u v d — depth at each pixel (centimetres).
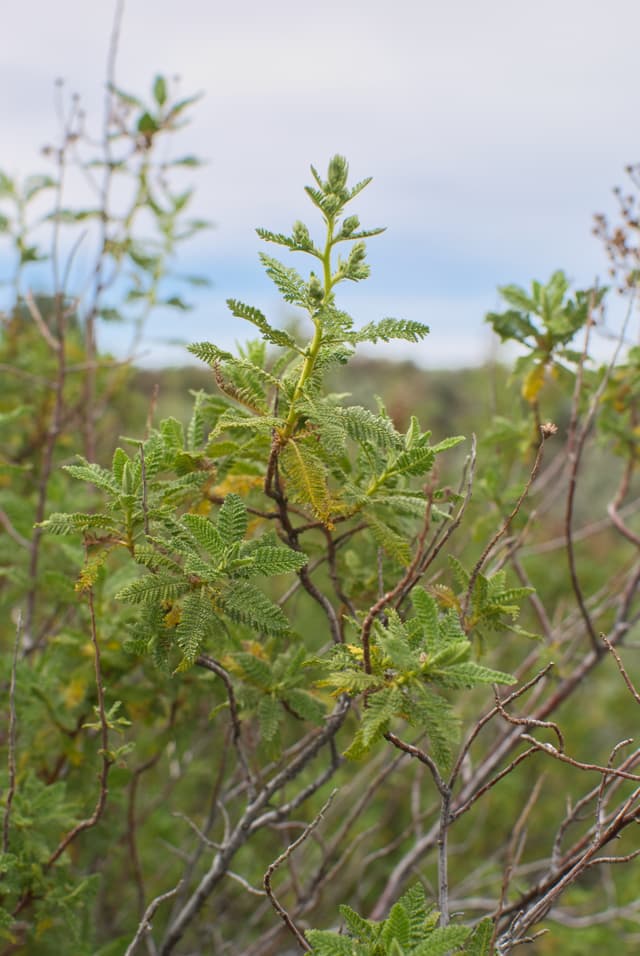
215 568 70
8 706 91
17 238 133
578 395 94
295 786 129
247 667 79
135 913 117
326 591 125
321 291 67
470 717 144
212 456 77
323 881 93
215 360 71
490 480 100
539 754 159
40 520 104
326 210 67
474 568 74
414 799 98
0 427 143
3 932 79
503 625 75
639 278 99
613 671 179
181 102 128
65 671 94
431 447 74
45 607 122
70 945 89
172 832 129
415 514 76
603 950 129
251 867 125
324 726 79
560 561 166
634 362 105
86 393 142
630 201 98
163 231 133
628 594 105
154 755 93
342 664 68
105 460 149
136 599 69
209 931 105
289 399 72
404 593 73
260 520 84
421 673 65
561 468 116
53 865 82
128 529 71
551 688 140
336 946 63
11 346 148
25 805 83
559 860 78
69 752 91
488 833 158
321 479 70
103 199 126
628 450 108
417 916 66
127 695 91
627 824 68
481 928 66
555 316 98
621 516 113
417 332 68
